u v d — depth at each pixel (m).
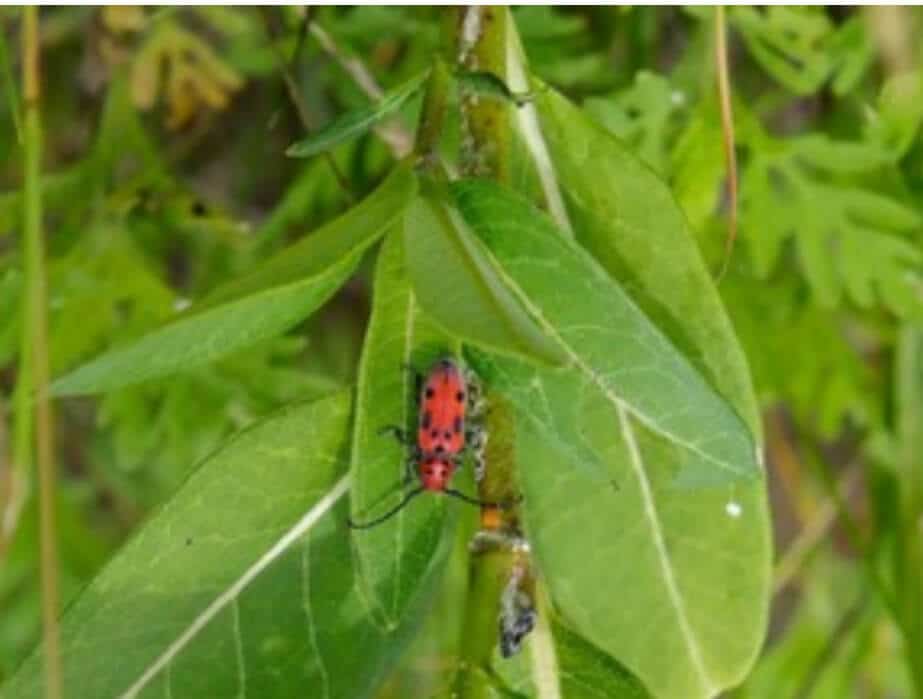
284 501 0.23
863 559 0.39
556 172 0.25
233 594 0.23
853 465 0.43
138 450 0.38
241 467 0.23
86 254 0.39
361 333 0.44
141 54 0.39
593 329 0.21
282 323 0.21
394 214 0.21
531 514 0.24
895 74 0.32
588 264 0.21
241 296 0.20
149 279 0.39
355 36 0.38
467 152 0.24
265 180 0.44
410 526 0.22
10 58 0.41
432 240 0.20
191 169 0.44
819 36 0.36
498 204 0.21
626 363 0.21
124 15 0.38
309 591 0.23
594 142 0.25
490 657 0.22
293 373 0.38
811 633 0.43
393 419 0.22
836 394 0.40
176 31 0.40
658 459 0.24
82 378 0.20
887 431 0.41
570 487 0.24
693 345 0.25
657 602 0.24
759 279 0.40
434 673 0.40
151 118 0.43
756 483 0.24
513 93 0.25
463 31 0.25
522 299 0.21
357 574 0.22
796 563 0.42
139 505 0.44
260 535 0.23
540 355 0.19
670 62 0.40
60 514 0.42
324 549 0.23
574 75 0.37
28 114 0.25
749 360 0.39
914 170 0.39
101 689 0.23
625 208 0.25
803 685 0.43
